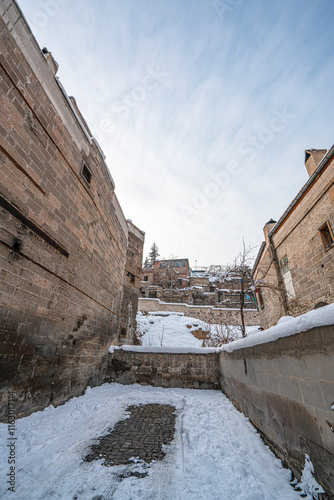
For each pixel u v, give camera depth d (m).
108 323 9.65
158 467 2.91
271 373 3.44
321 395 2.19
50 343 5.39
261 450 3.36
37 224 5.04
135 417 5.04
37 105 5.16
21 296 4.48
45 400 5.10
